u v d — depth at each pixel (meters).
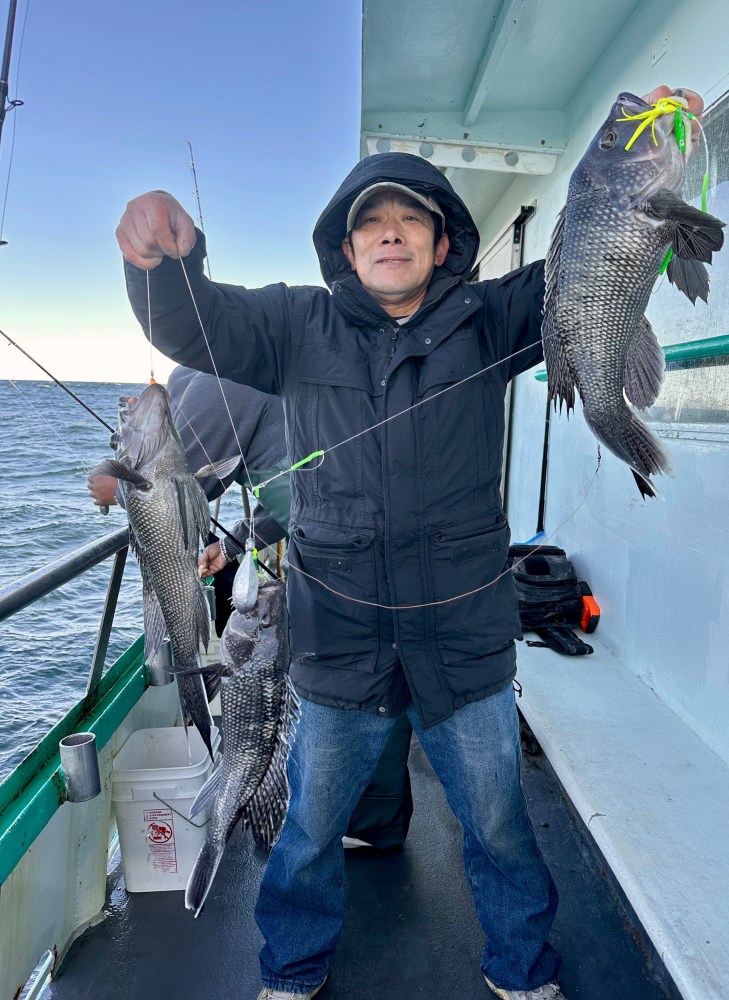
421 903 2.33
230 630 1.48
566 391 1.48
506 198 4.80
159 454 1.43
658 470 1.38
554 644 3.27
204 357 1.66
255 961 2.13
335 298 1.75
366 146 3.76
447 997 1.99
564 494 3.83
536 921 1.86
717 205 2.41
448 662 1.73
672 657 2.69
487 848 1.82
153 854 2.38
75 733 2.24
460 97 3.51
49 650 5.46
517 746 1.83
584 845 2.61
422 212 1.76
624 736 2.50
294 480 1.83
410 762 3.17
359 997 2.00
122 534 2.33
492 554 1.77
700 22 2.43
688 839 1.99
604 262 1.38
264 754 1.55
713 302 2.42
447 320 1.73
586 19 2.90
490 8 2.82
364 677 1.75
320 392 1.74
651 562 2.84
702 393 2.47
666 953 1.63
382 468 1.67
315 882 1.89
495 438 1.81
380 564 1.71
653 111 1.32
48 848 2.06
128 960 2.14
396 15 2.84
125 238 1.37
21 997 1.89
